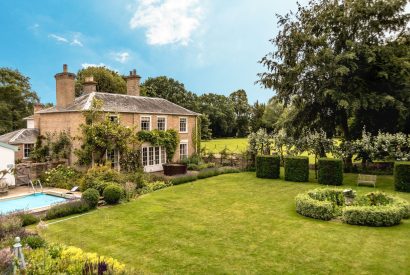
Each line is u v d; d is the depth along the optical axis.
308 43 23.39
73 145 23.31
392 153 20.25
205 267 8.05
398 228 11.08
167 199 16.34
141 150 25.98
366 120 25.73
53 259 6.95
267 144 26.23
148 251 9.16
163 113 28.62
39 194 17.98
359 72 23.36
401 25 22.98
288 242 9.85
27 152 27.89
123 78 56.16
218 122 79.19
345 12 22.95
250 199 16.34
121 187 16.08
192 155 31.95
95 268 6.14
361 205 13.12
